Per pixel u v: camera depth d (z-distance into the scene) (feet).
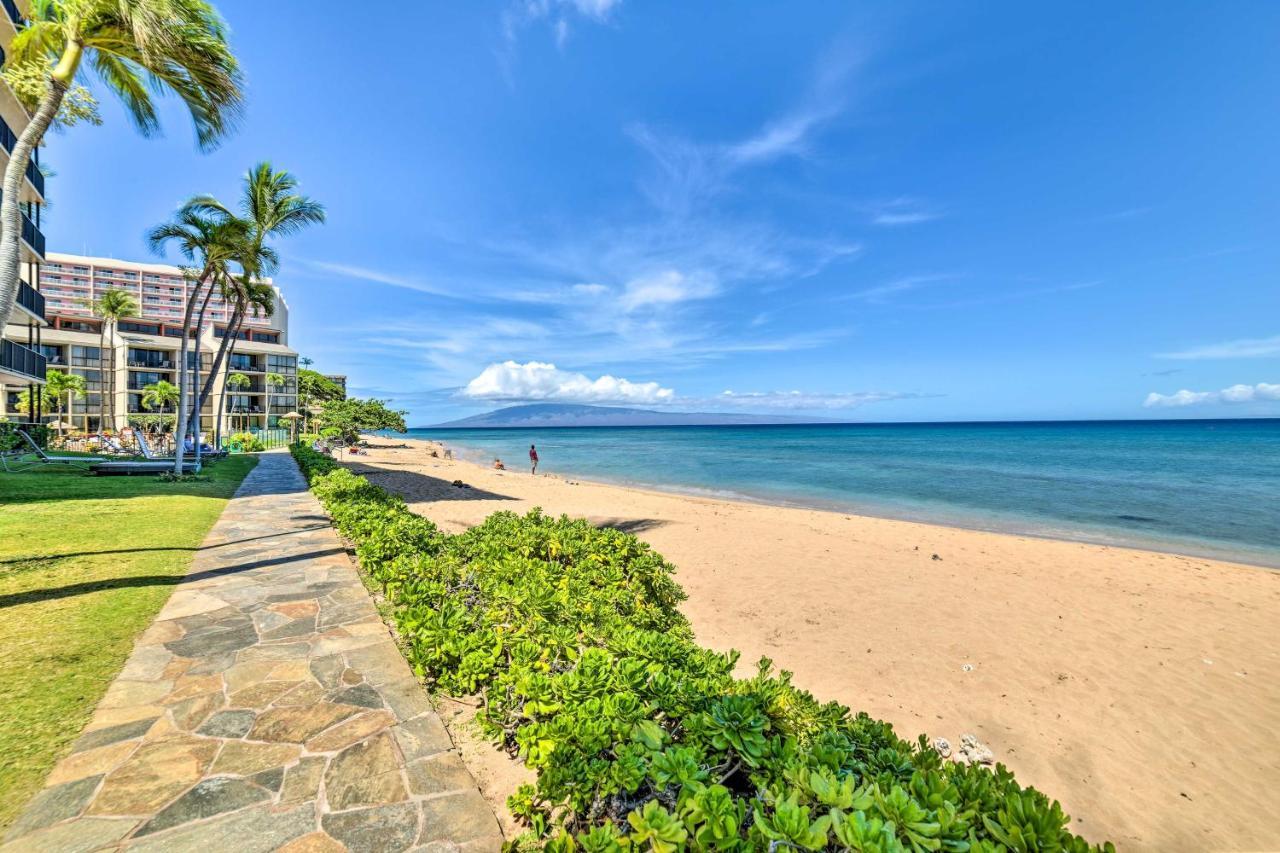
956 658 23.18
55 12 22.54
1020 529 59.00
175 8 22.34
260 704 11.65
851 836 5.64
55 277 273.54
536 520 25.35
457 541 22.15
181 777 9.10
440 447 221.66
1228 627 27.50
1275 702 19.97
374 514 26.71
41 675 12.30
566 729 8.13
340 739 10.44
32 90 26.35
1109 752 16.81
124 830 7.86
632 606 17.28
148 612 16.89
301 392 244.42
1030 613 29.09
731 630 25.43
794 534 48.96
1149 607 30.55
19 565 20.62
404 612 13.74
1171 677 21.85
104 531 27.37
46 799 8.38
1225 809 14.40
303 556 24.38
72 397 169.99
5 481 44.55
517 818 8.70
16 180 20.42
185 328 53.98
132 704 11.41
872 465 138.21
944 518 65.51
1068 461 145.07
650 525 51.90
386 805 8.65
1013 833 6.11
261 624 16.28
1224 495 82.28
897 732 17.49
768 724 8.28
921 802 6.88
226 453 89.40
